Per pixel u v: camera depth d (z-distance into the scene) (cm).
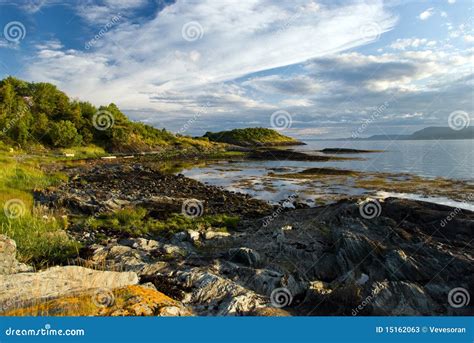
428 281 1009
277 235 1451
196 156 7850
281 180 3831
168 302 712
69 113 8262
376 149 9544
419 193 2673
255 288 989
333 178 3828
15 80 8419
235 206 2366
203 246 1405
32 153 6022
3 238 1020
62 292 706
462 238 1327
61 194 2244
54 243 1266
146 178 3759
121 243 1407
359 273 1080
